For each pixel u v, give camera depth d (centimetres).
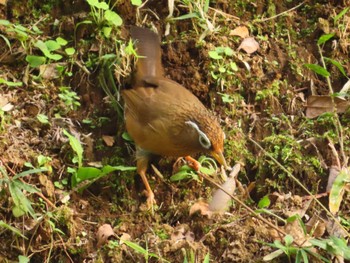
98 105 1177
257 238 1062
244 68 1216
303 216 1104
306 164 1146
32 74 1190
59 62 1198
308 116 1195
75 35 1212
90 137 1150
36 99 1166
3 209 1056
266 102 1199
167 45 1215
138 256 1044
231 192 1115
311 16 1277
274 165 1144
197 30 1227
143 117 1093
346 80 1226
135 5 1223
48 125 1143
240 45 1230
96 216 1093
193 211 1092
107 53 1195
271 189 1136
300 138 1173
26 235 1052
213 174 1133
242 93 1208
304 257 1012
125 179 1123
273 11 1271
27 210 1035
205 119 1084
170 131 1084
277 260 1041
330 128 1176
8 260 1043
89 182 1089
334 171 1138
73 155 1121
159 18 1241
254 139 1177
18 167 1100
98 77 1187
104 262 1046
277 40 1255
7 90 1170
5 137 1122
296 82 1224
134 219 1093
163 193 1124
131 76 1177
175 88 1116
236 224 1078
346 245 1047
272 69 1227
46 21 1226
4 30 1198
